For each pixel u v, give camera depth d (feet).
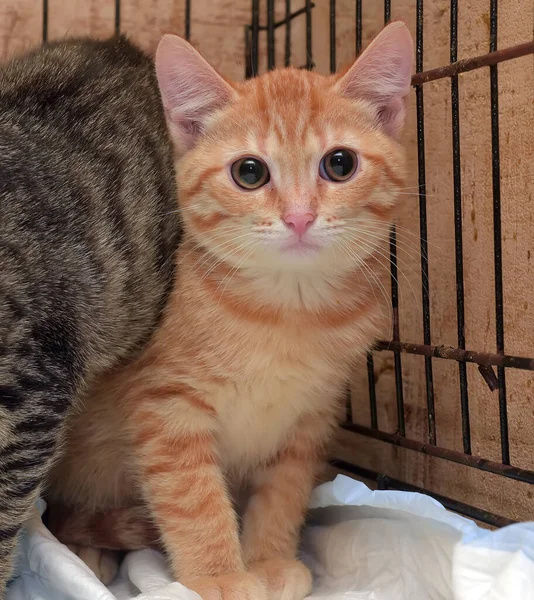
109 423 0.83
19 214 0.68
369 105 0.79
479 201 0.93
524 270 0.87
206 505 0.74
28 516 0.67
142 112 0.89
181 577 0.72
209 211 0.75
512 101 0.87
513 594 0.56
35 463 0.66
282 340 0.75
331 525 0.83
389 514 0.74
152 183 0.85
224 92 0.78
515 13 0.87
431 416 0.89
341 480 0.81
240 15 1.24
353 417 1.09
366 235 0.75
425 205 0.93
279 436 0.83
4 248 0.66
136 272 0.80
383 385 1.09
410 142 1.03
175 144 0.81
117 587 0.76
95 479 0.86
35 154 0.75
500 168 0.89
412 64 0.79
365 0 1.13
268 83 0.80
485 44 0.91
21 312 0.64
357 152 0.74
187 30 1.13
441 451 0.84
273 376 0.76
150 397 0.77
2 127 0.75
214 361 0.75
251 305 0.75
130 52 0.98
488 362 0.78
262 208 0.71
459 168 0.83
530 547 0.61
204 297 0.76
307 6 1.13
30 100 0.80
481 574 0.60
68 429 0.77
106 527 0.82
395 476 1.07
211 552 0.73
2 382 0.63
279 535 0.81
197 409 0.77
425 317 0.90
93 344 0.76
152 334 0.80
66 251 0.71
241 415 0.79
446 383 0.99
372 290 0.80
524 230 0.86
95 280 0.75
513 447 0.88
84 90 0.86
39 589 0.66
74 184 0.76
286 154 0.72
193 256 0.79
